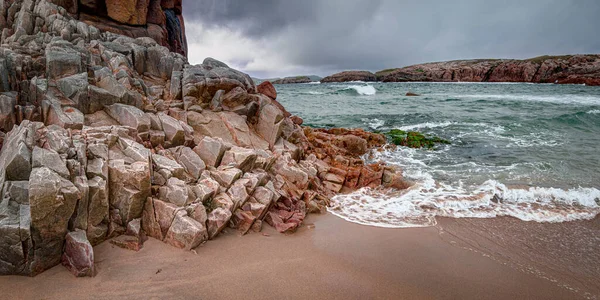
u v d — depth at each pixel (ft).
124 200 21.84
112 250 20.62
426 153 57.67
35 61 32.12
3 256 16.89
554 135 70.79
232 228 25.88
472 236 28.68
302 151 48.06
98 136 24.68
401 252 25.09
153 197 23.43
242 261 21.75
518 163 51.11
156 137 30.63
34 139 21.67
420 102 142.41
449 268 23.16
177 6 98.27
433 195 38.32
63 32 41.04
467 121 88.12
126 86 36.11
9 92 28.60
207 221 23.77
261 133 44.78
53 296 16.48
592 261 25.20
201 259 21.21
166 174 25.20
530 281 22.20
